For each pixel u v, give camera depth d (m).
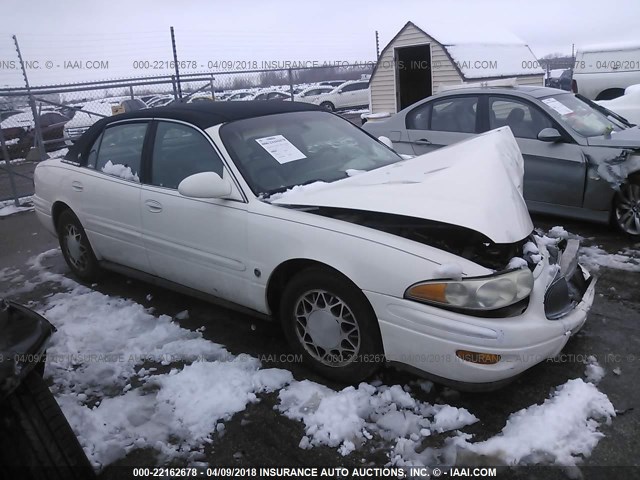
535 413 2.71
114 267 4.43
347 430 2.70
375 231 2.81
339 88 24.30
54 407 2.13
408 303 2.64
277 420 2.82
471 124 6.21
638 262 4.64
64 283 4.91
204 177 3.22
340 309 2.95
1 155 13.71
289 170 3.52
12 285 5.00
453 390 2.96
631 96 8.23
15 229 7.21
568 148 5.40
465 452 2.52
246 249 3.24
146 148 3.96
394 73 16.41
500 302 2.53
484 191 2.77
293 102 4.34
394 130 6.80
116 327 3.93
